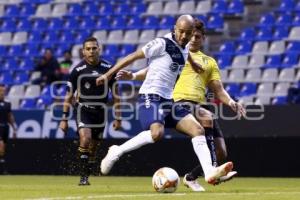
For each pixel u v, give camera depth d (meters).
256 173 42.41
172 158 43.69
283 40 58.69
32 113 47.31
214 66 26.28
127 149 23.47
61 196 21.16
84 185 29.91
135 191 24.36
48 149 45.94
